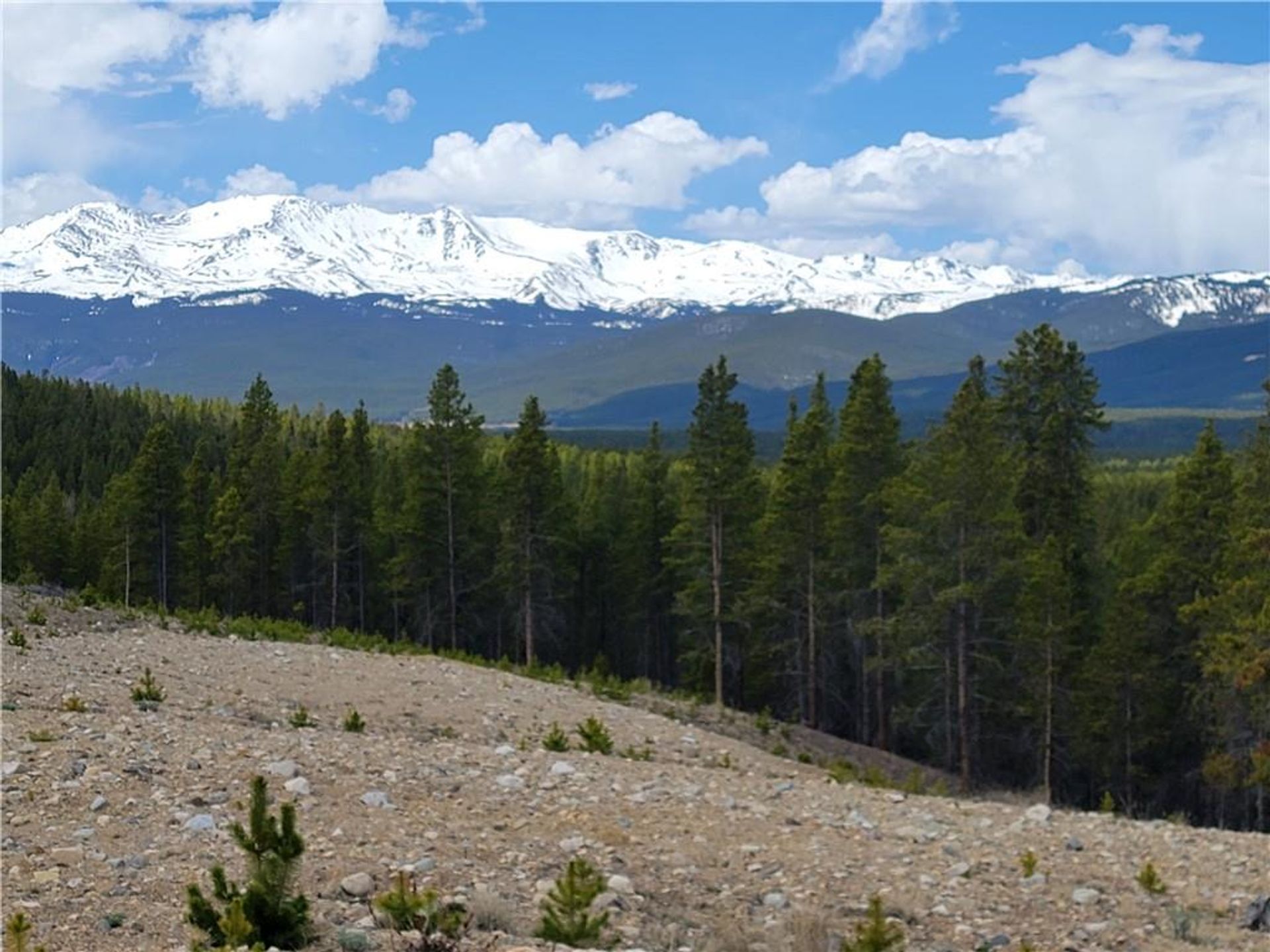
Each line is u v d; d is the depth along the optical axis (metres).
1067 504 44.97
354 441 69.25
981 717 48.69
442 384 59.28
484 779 16.27
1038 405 45.66
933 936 11.82
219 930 8.74
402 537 61.44
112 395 127.06
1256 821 45.78
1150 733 43.47
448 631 66.69
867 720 53.69
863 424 48.62
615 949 9.88
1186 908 13.28
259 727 21.36
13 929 8.09
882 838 15.45
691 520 53.69
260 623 41.97
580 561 71.44
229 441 111.25
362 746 17.83
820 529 50.91
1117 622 42.62
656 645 69.44
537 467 56.78
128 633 32.75
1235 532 38.59
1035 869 14.34
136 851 11.41
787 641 53.88
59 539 73.75
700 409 52.28
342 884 10.70
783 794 18.06
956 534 40.94
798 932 10.94
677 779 18.11
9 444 103.62
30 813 12.41
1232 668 35.28
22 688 20.78
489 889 11.04
